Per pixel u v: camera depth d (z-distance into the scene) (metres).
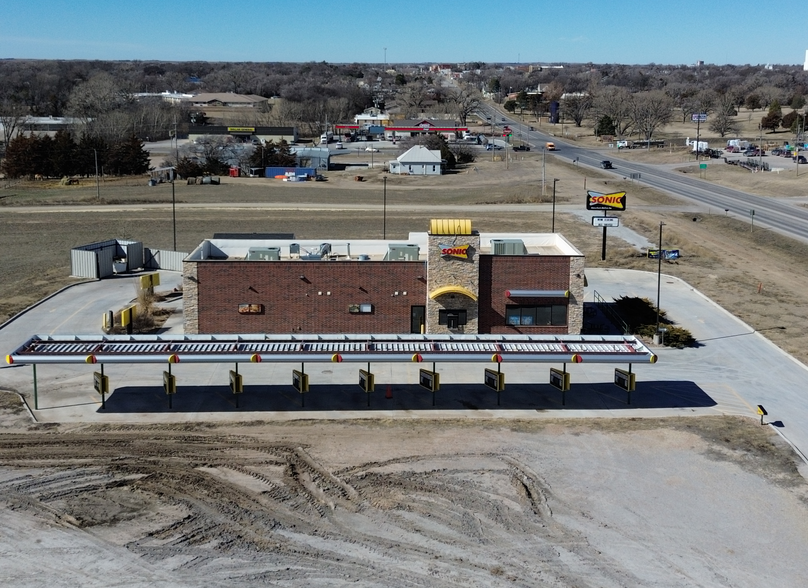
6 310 65.75
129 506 35.22
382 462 39.44
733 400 47.88
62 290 72.50
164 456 39.84
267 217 116.25
